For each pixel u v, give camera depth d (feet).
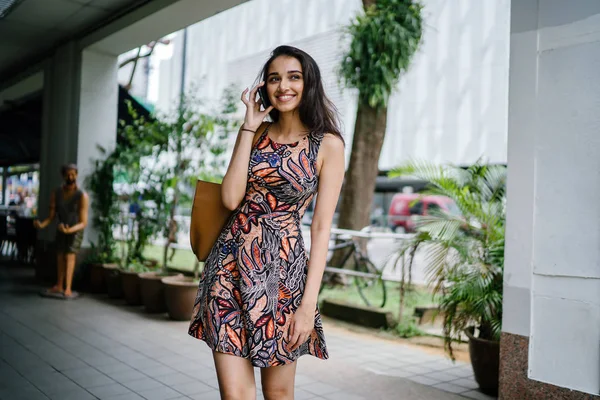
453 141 57.62
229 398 5.68
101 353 13.88
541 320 8.79
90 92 24.41
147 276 19.98
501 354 9.27
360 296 22.30
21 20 22.65
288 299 5.90
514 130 9.25
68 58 24.82
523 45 9.18
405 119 61.57
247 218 5.97
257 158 6.01
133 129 25.58
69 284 21.40
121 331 16.38
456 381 12.72
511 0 9.38
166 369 12.66
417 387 12.03
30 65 28.91
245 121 6.06
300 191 5.98
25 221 30.96
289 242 5.98
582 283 8.33
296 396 11.10
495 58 54.70
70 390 10.99
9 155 39.55
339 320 19.74
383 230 40.42
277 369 6.07
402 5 24.45
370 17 24.43
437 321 19.34
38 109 33.94
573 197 8.48
